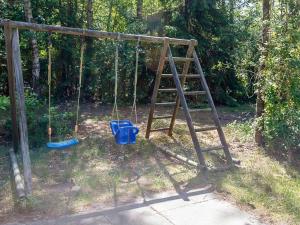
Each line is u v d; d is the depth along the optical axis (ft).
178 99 21.45
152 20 37.14
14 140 18.01
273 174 17.03
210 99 19.04
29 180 14.15
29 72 35.47
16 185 13.96
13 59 15.89
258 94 21.17
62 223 11.92
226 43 36.65
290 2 18.58
